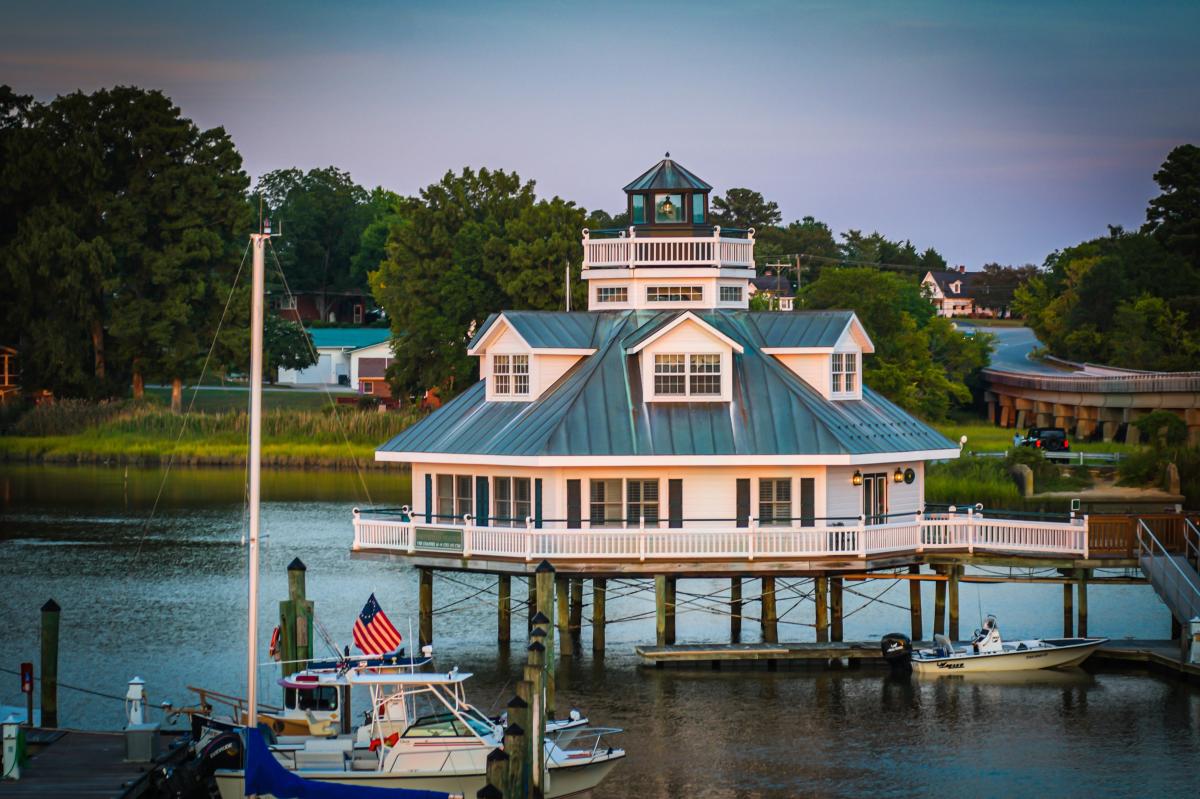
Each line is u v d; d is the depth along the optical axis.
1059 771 82.00
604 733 85.81
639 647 102.19
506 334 111.12
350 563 145.75
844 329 110.62
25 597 127.25
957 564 106.25
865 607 124.56
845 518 101.56
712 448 102.06
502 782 65.94
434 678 79.00
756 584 137.88
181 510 179.12
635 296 115.31
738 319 113.56
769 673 101.06
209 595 128.50
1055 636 113.75
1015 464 180.00
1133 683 98.88
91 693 95.56
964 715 91.75
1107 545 102.50
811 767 82.69
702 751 85.19
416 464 111.31
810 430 103.06
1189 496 174.25
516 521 104.62
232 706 87.94
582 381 106.62
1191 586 99.31
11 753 70.00
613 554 99.50
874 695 96.06
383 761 74.50
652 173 118.50
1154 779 80.88
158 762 72.38
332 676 82.88
